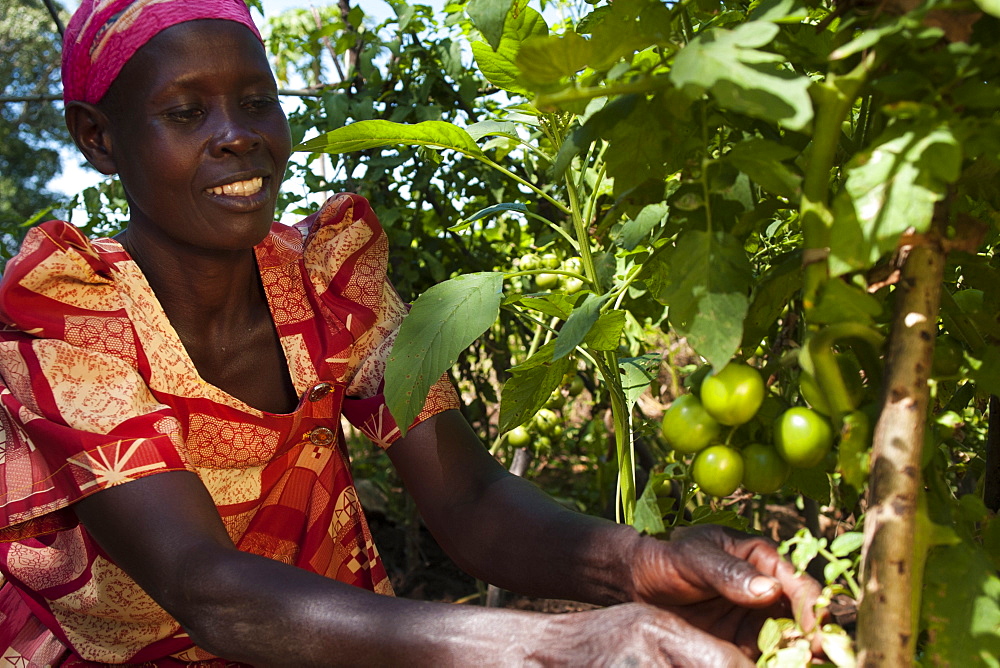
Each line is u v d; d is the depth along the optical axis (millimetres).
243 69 1204
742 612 939
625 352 2609
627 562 1004
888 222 705
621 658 812
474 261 3131
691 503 2467
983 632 767
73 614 1379
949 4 690
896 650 729
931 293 759
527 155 2391
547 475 4496
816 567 1428
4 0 16109
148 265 1329
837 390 811
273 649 981
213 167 1198
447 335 1134
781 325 1470
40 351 1162
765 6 828
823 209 783
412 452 1386
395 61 2900
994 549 917
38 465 1194
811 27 1031
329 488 1492
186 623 1048
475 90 2805
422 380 1126
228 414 1324
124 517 1107
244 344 1417
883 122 827
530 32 1202
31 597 1391
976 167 869
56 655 1411
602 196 2229
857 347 911
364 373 1448
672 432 947
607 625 842
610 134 909
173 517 1097
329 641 958
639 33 801
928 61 746
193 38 1171
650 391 2521
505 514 1264
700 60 696
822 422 857
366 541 1531
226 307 1381
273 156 1261
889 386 759
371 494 4047
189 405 1292
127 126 1204
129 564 1118
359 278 1463
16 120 16234
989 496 1170
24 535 1222
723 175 878
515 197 2871
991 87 721
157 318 1275
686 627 807
